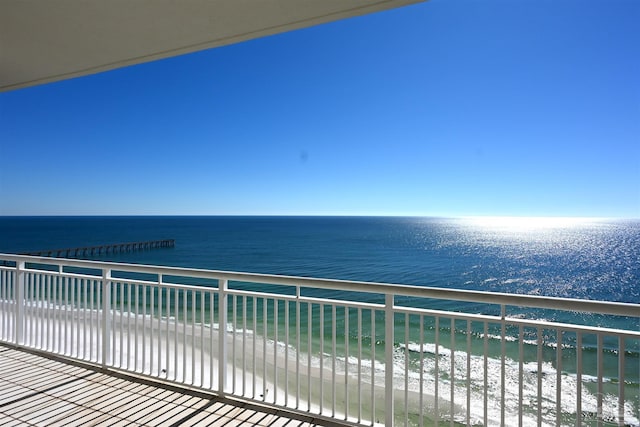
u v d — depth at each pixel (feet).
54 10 7.45
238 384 16.26
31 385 9.86
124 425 7.99
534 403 18.43
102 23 7.98
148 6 7.27
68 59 9.89
